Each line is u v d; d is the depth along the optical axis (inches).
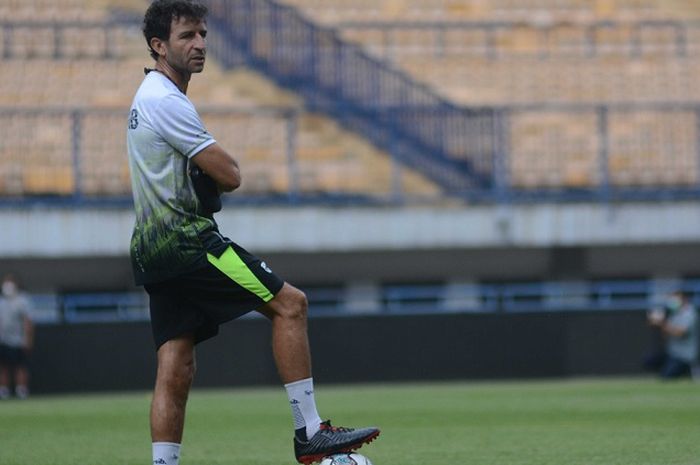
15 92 4074.8
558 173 3951.8
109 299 3565.5
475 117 3757.4
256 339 3346.5
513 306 3767.2
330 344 3390.7
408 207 3624.5
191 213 873.5
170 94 869.8
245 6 4175.7
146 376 3321.9
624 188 3892.7
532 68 4434.1
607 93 4345.5
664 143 4060.0
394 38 4493.1
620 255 3804.1
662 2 4854.8
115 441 1628.9
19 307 3078.2
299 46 4124.0
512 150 4015.8
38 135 3831.2
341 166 3878.0
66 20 4335.6
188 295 882.1
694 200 3678.6
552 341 3449.8
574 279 3806.6
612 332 3464.6
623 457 1280.8
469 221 3649.1
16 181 3725.4
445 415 2011.6
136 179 877.2
